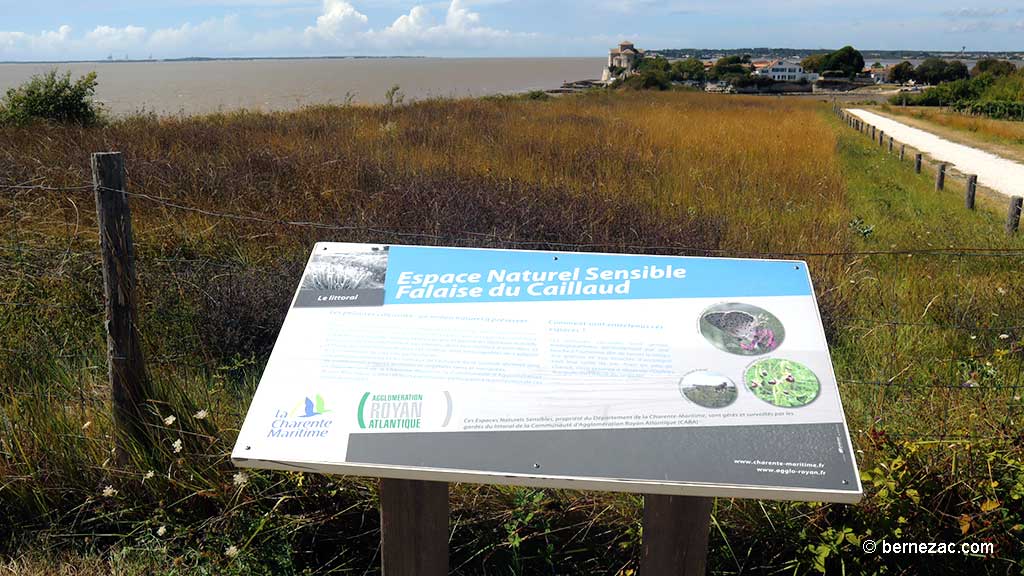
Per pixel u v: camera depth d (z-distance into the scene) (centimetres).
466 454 188
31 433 303
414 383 202
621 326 213
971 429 300
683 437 188
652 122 1814
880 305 511
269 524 274
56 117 1427
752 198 926
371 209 643
